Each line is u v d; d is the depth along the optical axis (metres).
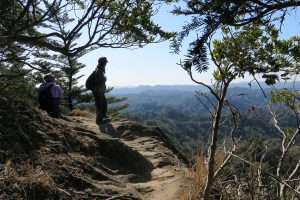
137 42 3.87
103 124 10.10
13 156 4.44
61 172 4.77
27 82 14.61
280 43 2.70
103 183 5.33
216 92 3.36
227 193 4.37
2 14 4.39
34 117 5.77
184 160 9.44
